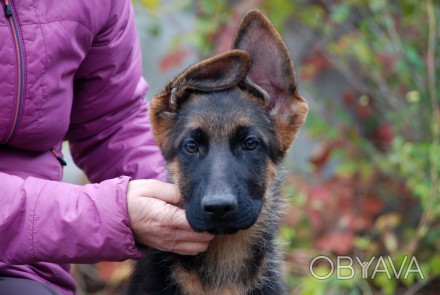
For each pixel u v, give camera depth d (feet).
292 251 20.65
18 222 10.68
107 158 13.48
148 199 10.88
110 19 12.50
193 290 12.39
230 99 11.88
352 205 21.84
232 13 22.66
